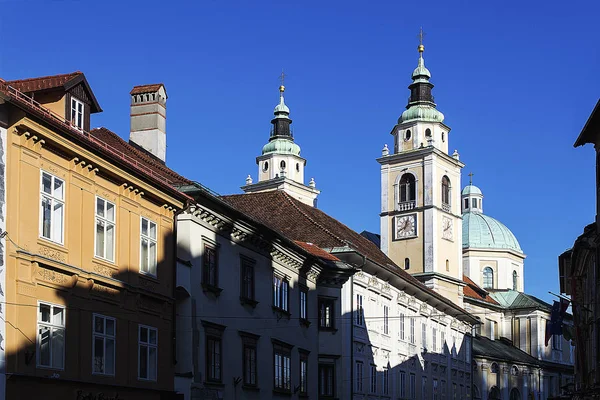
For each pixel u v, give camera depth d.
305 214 71.94
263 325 52.56
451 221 119.56
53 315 32.31
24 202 31.00
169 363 40.38
